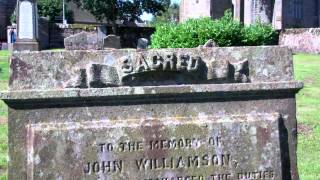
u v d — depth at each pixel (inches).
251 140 181.9
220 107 182.4
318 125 402.0
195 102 180.7
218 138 179.5
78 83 171.5
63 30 1710.1
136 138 173.8
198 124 178.2
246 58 184.9
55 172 168.1
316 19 2247.8
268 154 183.2
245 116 182.7
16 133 169.5
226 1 2038.6
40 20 1604.3
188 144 177.3
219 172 179.2
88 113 173.2
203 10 2039.9
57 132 168.9
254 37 791.1
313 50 1332.4
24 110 169.8
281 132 186.2
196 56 180.4
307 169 281.7
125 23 2176.4
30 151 167.9
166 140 175.8
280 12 2042.3
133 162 173.3
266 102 185.8
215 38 725.9
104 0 2039.9
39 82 170.2
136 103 176.2
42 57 171.2
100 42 885.2
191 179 177.0
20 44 1053.8
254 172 181.9
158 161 175.0
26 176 169.3
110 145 172.1
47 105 170.9
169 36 709.3
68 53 173.2
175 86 176.2
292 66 187.3
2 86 551.8
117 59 176.1
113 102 174.6
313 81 708.0
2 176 262.5
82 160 169.9
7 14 2185.0
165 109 178.4
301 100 538.0
